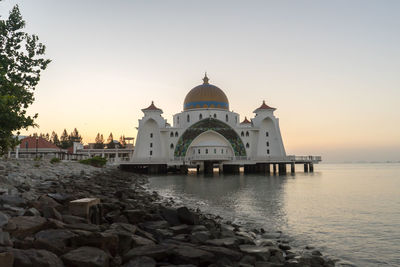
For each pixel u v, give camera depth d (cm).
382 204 2239
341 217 1731
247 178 5409
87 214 1006
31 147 6862
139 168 7606
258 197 2627
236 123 8294
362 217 1731
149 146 7538
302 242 1223
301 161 7569
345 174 8131
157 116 7612
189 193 2958
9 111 1401
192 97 8125
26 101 1758
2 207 984
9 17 1814
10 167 2522
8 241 666
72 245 741
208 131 7675
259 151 7762
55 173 2981
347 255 1069
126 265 698
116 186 2972
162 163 7031
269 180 4866
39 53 1903
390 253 1089
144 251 764
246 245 1005
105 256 680
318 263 938
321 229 1440
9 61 1783
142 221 1208
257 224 1547
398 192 3080
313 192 3045
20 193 1325
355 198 2578
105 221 1150
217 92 8162
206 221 1373
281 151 7738
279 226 1502
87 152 9638
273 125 7894
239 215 1788
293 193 2945
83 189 2105
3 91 1502
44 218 845
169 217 1245
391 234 1348
